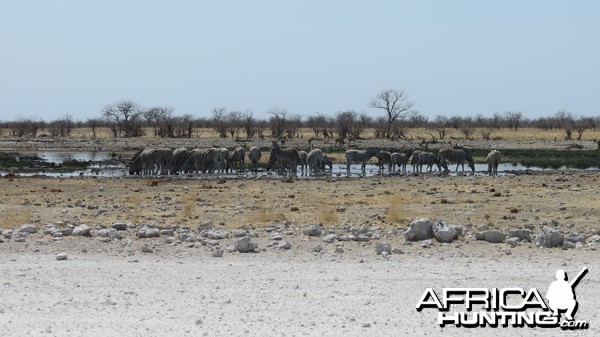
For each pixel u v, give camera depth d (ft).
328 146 347.15
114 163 244.42
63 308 44.70
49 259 60.95
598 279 52.70
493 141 403.13
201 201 112.27
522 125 634.02
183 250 65.31
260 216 88.38
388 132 455.63
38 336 38.78
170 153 191.83
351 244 68.23
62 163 241.96
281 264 58.70
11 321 41.81
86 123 645.10
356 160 202.28
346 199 114.32
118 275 54.19
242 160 202.80
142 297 47.52
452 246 66.69
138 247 66.69
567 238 70.28
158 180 163.32
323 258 61.41
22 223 84.64
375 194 123.95
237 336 38.83
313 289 49.73
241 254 63.52
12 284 51.11
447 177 172.45
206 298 47.21
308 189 135.74
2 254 63.21
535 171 198.59
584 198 115.03
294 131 467.11
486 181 156.46
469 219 89.35
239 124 511.40
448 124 582.35
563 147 345.92
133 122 510.17
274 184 149.07
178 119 573.74
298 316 43.01
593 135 479.41
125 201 113.09
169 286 50.62
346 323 41.60
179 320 42.06
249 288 49.98
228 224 83.76
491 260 60.03
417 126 614.34
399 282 51.75
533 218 90.68
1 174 196.03
